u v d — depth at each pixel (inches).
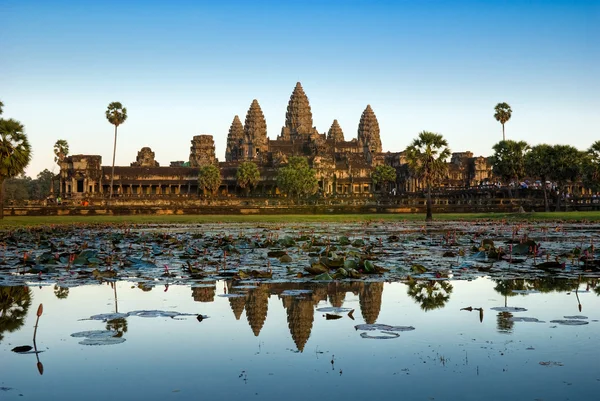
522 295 906.1
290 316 781.3
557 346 639.1
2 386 541.0
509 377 550.9
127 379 556.7
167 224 3174.2
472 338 671.8
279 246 1660.9
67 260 1284.4
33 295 932.0
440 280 1042.1
